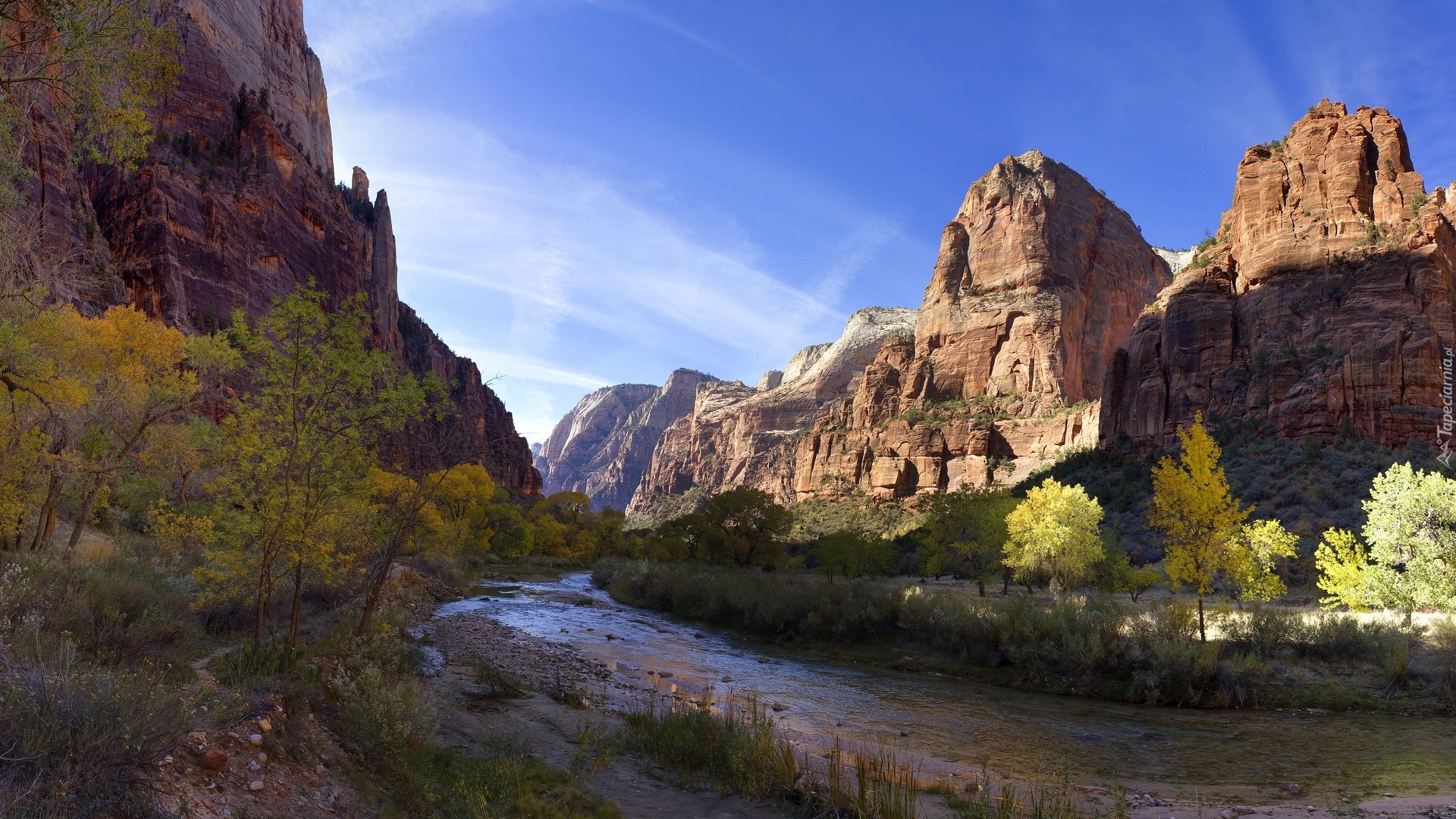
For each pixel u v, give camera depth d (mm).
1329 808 9648
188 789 6289
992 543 43000
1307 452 67500
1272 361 84375
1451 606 21812
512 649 23938
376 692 10273
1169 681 19750
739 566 75250
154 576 16922
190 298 80312
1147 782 11914
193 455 24734
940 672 24469
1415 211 86125
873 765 10406
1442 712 17016
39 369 19422
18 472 19469
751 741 11539
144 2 9578
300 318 13570
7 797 4922
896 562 73250
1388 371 72500
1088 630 22531
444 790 8914
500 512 77375
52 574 12094
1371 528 24406
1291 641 21250
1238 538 23625
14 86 9008
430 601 36281
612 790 10000
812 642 30047
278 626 17609
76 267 11367
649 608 44562
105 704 5883
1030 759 13617
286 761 7879
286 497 13094
